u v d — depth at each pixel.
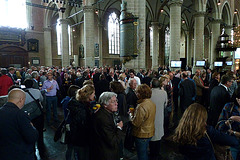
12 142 2.38
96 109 2.76
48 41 27.69
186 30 36.59
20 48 25.58
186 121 1.97
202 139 1.90
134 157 4.25
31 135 2.47
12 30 24.23
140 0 9.48
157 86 3.82
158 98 3.70
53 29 29.52
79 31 31.92
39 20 27.28
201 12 19.52
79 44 31.98
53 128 6.11
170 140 5.09
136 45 9.17
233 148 2.83
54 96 6.54
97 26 29.33
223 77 4.53
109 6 28.50
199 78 7.68
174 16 15.35
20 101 2.61
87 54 17.36
